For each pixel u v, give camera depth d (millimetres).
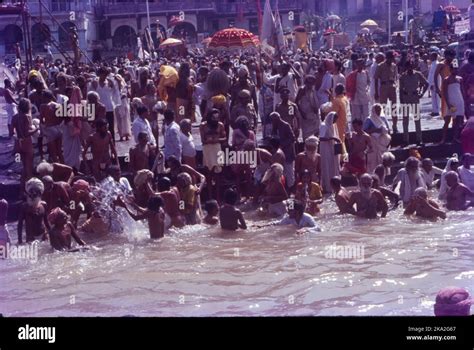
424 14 55875
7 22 41156
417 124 16609
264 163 13797
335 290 8320
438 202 13086
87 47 53000
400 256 9758
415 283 8484
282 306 7777
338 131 15195
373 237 10977
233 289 8562
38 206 11438
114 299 8359
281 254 10172
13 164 15969
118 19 58844
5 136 19781
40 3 22953
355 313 7355
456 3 58156
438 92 16938
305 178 13000
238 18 63531
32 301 8375
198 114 21500
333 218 12438
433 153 16578
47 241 11430
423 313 7238
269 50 20438
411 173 13070
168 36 45938
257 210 13477
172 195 12086
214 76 15844
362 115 16547
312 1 64438
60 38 47844
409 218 12219
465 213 12477
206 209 12633
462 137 14758
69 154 14062
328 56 31359
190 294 8438
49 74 25609
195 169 14156
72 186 12422
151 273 9445
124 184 12211
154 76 25375
